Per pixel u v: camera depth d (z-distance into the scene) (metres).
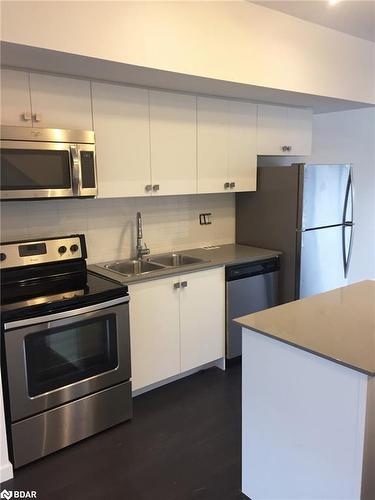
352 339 1.64
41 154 2.27
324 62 3.16
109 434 2.47
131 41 2.20
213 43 2.52
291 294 3.48
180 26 2.38
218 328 3.17
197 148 3.10
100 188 2.64
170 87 2.82
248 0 2.63
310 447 1.64
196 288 2.98
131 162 2.76
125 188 2.76
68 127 2.46
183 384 3.05
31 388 2.16
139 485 2.06
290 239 3.43
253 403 1.87
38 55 2.04
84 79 2.49
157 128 2.86
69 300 2.24
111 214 3.11
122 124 2.69
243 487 1.98
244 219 3.82
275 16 2.80
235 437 2.43
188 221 3.58
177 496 1.99
